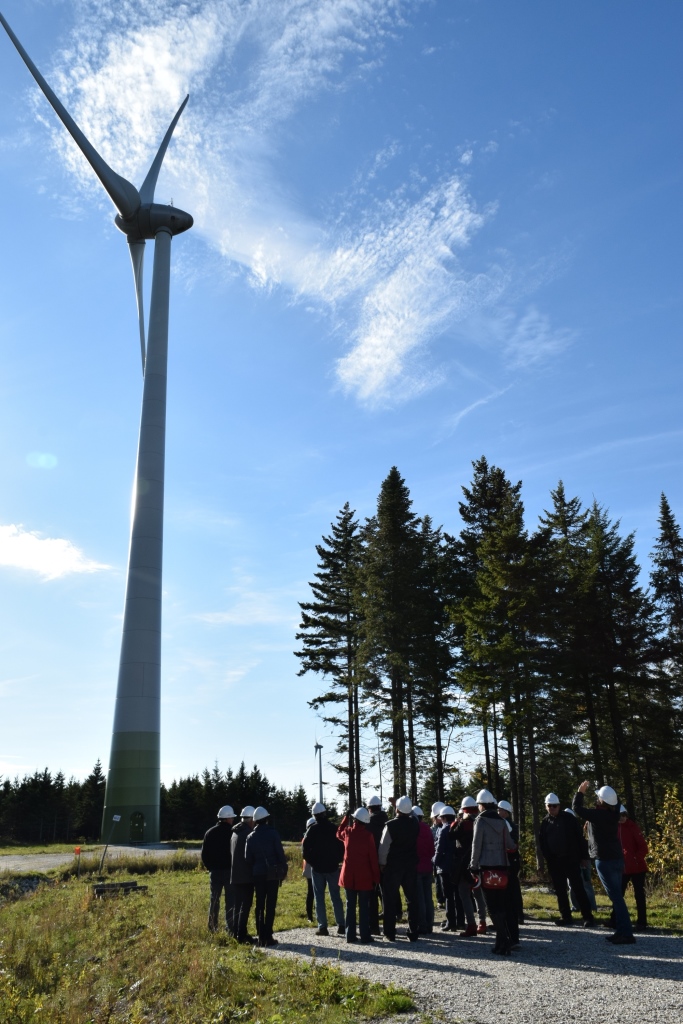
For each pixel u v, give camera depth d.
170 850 37.91
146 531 51.81
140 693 48.53
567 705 28.98
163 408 54.56
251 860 11.24
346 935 11.23
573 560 33.44
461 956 9.52
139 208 58.38
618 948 9.60
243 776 80.25
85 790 83.44
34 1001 8.38
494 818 9.83
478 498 36.75
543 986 7.64
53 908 15.66
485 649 27.19
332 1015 7.04
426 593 35.81
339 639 46.31
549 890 19.22
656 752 34.62
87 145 54.00
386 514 36.81
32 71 50.50
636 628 33.31
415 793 33.97
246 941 11.29
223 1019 7.59
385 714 34.22
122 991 9.14
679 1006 6.74
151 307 57.00
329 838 12.09
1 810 78.56
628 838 11.61
